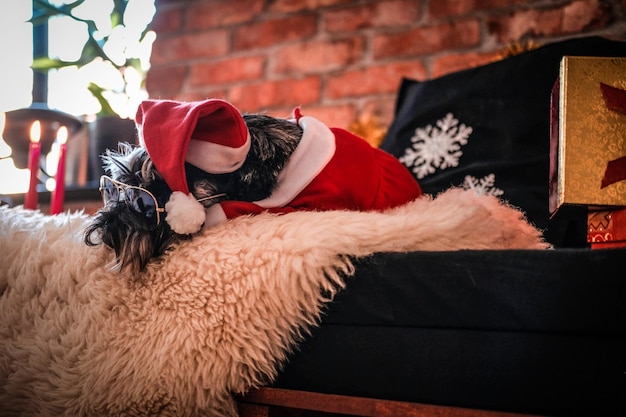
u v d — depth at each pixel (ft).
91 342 2.60
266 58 5.81
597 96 2.56
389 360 2.33
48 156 5.47
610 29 4.70
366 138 4.97
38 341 2.70
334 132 3.31
